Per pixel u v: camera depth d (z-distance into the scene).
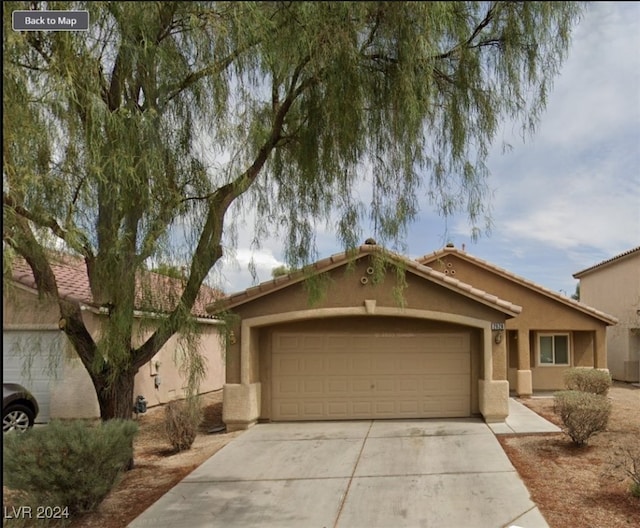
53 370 9.48
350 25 7.62
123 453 7.79
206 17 7.50
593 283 28.75
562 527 6.77
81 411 14.01
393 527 6.93
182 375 9.52
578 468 9.21
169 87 8.07
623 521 6.89
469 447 11.03
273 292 14.11
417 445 11.36
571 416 10.62
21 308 7.88
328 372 15.02
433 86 8.36
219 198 8.61
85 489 7.30
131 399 9.23
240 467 9.98
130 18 7.11
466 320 14.02
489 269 20.19
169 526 7.14
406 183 8.57
